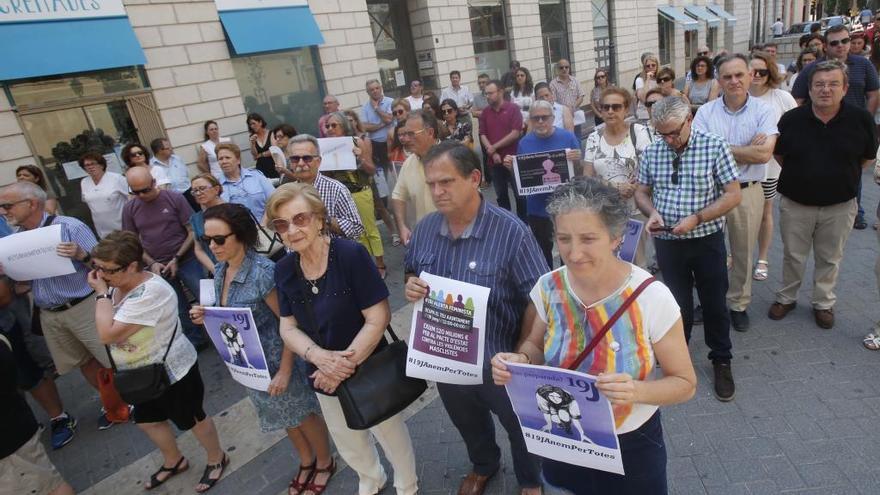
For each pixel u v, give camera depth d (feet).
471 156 7.18
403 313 16.62
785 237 12.67
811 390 10.48
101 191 19.04
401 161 22.18
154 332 9.39
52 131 20.85
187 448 11.98
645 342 5.27
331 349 7.82
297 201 7.32
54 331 12.79
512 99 30.17
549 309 5.94
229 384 14.44
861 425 9.36
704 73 22.39
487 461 9.03
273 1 26.63
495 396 7.58
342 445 8.83
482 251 7.27
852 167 11.39
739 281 12.76
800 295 14.10
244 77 26.35
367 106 28.53
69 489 9.38
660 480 5.98
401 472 8.96
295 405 9.21
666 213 10.52
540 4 44.45
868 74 18.02
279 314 8.66
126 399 9.17
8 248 11.68
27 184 12.57
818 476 8.50
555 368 5.33
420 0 34.53
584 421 5.49
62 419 13.15
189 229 15.74
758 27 91.61
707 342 11.12
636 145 12.99
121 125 22.56
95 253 8.91
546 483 6.74
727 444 9.50
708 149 9.87
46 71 19.84
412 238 8.29
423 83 36.63
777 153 12.30
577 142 14.92
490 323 7.27
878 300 13.24
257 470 10.94
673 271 10.87
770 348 12.06
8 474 8.57
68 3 20.47
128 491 11.02
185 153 24.41
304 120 28.99
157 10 22.97
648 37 59.47
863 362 11.03
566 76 32.42
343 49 29.84
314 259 7.73
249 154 26.53
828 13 130.52
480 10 39.09
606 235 5.04
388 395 7.59
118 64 21.59
